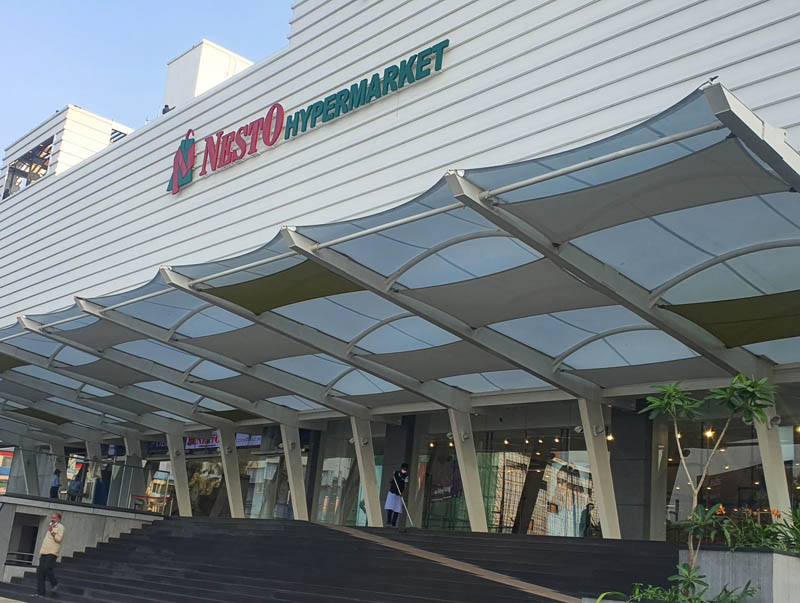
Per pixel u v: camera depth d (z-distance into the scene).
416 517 24.95
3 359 27.41
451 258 14.48
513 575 15.84
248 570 19.22
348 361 20.19
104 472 28.58
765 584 9.30
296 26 26.81
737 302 13.79
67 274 34.91
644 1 16.94
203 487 35.34
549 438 22.47
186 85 38.12
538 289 14.84
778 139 9.09
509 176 11.32
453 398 21.97
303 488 28.00
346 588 16.16
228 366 22.73
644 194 11.08
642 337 16.42
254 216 26.27
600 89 17.31
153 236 30.58
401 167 21.56
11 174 44.44
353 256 15.17
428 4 22.14
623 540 16.27
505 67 19.52
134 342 23.34
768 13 14.88
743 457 18.33
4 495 25.14
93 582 20.55
